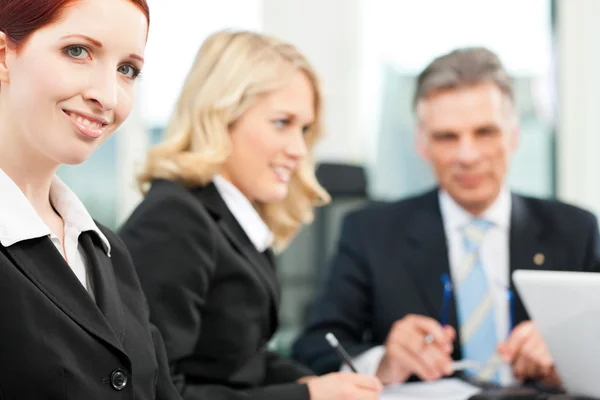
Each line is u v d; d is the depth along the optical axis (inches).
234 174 49.7
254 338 46.5
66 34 26.9
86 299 28.5
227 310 45.2
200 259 43.5
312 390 44.9
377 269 73.4
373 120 145.9
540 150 146.3
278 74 48.6
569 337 48.8
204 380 45.1
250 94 48.0
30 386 26.2
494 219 72.7
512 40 144.3
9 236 27.1
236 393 43.2
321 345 69.0
